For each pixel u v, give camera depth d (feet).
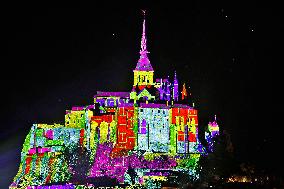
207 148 642.22
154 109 650.84
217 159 576.61
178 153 631.15
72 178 639.76
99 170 631.56
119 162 618.44
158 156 622.95
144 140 636.89
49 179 655.76
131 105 649.61
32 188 628.28
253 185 475.31
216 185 494.18
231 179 512.63
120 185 567.59
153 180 547.08
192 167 588.50
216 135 652.89
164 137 643.04
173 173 574.15
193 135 649.20
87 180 614.34
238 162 558.15
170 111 651.66
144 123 643.86
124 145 633.61
